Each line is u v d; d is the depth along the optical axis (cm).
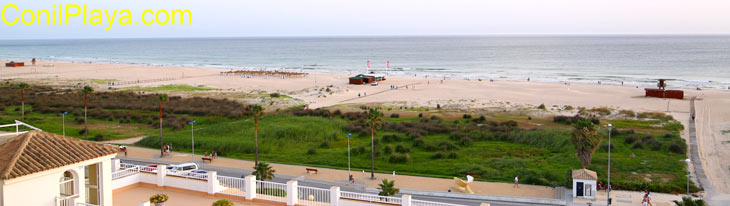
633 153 6091
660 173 5275
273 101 11519
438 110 10150
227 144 6556
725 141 6925
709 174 5325
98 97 11712
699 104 10362
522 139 6862
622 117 9050
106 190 1978
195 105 10538
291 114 8888
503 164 5691
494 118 8925
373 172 5291
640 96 11725
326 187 4847
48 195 1752
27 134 1872
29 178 1683
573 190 4500
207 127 7931
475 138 7094
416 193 4647
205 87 14450
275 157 6169
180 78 16825
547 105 10738
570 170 4991
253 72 18225
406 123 8175
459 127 7756
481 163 5834
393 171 5441
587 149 4994
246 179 2241
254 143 6619
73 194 1869
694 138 7144
